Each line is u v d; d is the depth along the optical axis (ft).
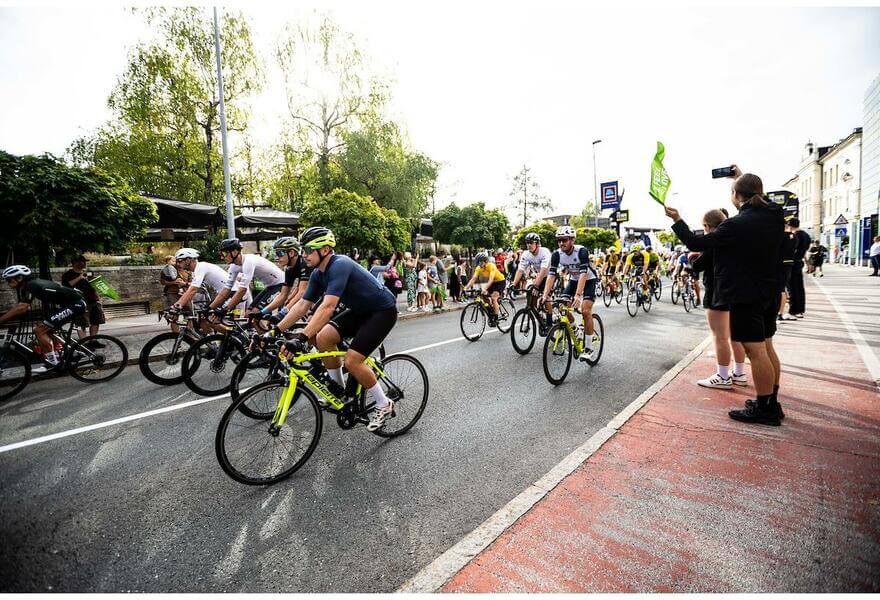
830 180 132.46
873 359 16.87
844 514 7.55
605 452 10.12
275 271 19.29
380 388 11.16
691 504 8.00
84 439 12.08
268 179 70.28
